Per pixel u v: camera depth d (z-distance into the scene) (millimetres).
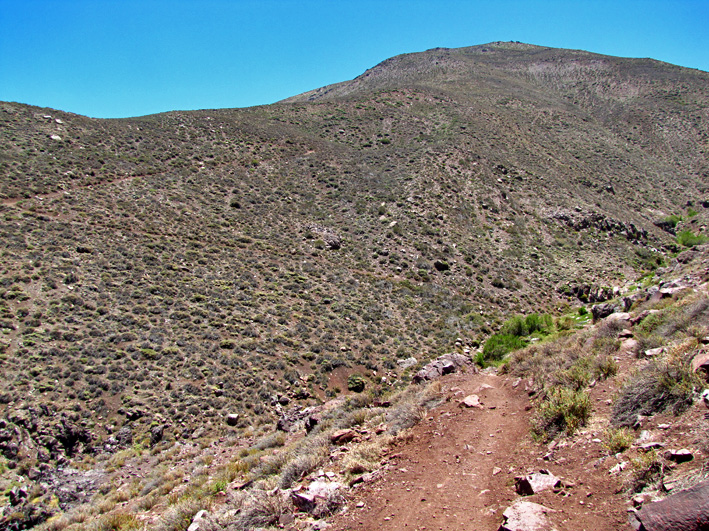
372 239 45406
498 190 56875
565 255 47375
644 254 49219
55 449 16406
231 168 52938
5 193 34375
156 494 12961
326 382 23844
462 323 33219
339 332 29375
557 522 4723
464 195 54781
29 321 22016
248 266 35656
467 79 125938
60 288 25500
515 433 8445
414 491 6750
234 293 30953
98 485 15141
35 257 27688
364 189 54531
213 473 13352
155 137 54594
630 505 4621
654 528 3945
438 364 16047
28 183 36969
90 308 24688
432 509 6055
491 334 32000
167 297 28016
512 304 38219
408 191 54031
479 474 6949
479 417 9875
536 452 7156
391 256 42938
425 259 43156
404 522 5852
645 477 4930
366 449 8969
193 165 50750
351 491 7207
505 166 63031
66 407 18000
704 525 3605
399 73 167625
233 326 26812
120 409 18797
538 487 5676
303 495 6895
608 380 8773
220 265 34469
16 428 16391
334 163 60781
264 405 21000
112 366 20812
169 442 17766
